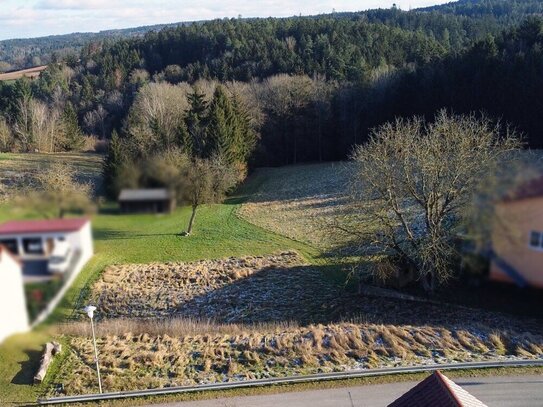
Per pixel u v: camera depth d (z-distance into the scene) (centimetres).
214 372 1391
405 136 1980
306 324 1750
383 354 1435
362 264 2184
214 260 2428
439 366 1338
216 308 1942
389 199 1780
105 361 1433
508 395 1216
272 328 1675
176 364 1428
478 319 1559
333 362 1410
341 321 1730
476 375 1298
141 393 1292
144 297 2005
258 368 1398
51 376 1372
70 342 1531
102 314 1852
